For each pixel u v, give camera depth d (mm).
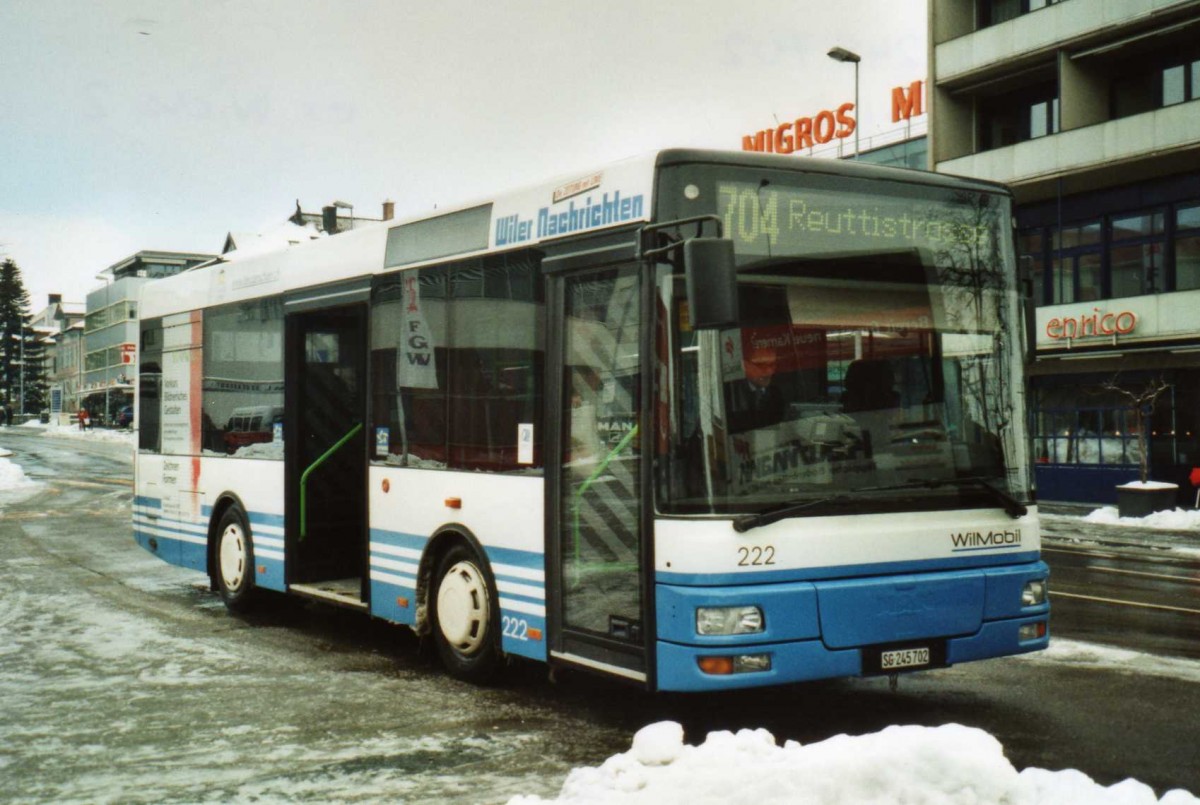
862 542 6164
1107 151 27375
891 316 6516
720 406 5996
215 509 11219
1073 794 4410
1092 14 28438
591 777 4926
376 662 8711
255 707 7277
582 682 7949
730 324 5562
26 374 127625
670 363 6059
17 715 7113
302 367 10008
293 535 9945
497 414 7465
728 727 6750
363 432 9953
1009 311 6953
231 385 11016
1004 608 6555
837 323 6355
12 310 126375
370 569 8844
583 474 6664
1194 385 26781
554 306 6969
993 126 33250
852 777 4473
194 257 107875
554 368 6926
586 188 6758
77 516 22406
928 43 33031
